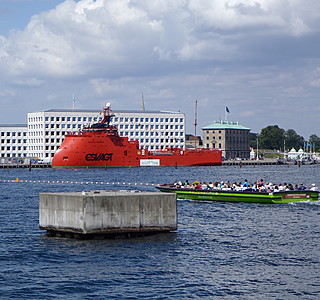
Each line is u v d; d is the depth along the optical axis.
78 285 49.72
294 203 103.31
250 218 85.75
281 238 69.12
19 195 129.12
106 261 56.31
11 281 50.75
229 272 53.72
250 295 47.81
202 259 57.94
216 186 111.38
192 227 76.69
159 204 64.62
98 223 62.03
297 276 52.59
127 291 48.41
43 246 61.81
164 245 62.44
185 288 49.28
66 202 62.94
